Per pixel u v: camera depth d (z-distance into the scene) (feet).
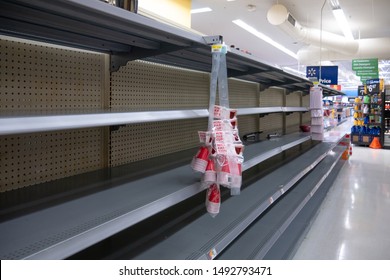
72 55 5.30
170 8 17.20
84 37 4.94
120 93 6.24
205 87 9.32
